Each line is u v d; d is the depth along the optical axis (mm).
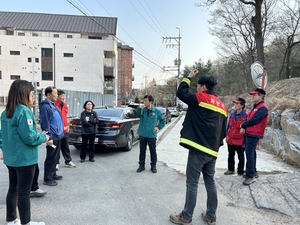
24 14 41844
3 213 3492
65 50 37375
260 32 19672
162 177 5375
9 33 38125
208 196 3365
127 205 3893
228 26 27891
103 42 37812
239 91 31016
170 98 71688
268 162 6520
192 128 3213
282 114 8008
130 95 57125
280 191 4191
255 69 7727
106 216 3508
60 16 42219
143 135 5727
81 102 17875
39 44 36938
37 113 12633
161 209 3783
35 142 2912
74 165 6004
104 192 4410
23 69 36969
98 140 7078
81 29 39969
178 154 7754
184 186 4824
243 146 5266
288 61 24281
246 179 4656
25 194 2969
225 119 3459
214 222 3344
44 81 37250
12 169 2986
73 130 7352
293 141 6457
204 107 3182
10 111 2848
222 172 5781
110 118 7426
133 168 6051
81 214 3547
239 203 4055
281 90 15305
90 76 37781
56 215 3500
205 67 45281
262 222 3441
